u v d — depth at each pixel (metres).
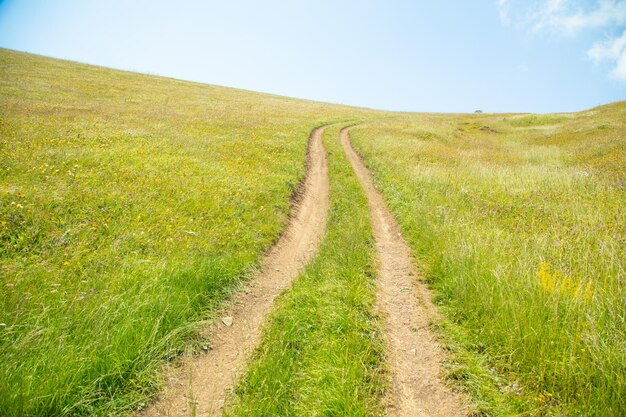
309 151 22.70
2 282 5.12
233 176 13.05
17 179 8.88
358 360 4.39
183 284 6.14
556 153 27.25
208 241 8.01
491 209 10.73
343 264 7.40
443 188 13.47
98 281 5.64
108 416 3.78
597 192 12.48
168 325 5.14
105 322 4.77
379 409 3.89
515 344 4.50
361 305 5.84
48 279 5.48
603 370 3.64
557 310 4.80
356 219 10.80
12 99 25.11
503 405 3.84
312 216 12.23
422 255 8.13
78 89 35.97
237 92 64.19
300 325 5.37
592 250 6.88
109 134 16.55
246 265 7.49
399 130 34.88
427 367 4.63
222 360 4.94
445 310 5.83
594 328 4.11
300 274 7.25
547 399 3.77
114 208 8.41
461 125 52.41
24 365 3.91
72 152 12.03
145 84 50.81
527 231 8.75
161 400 4.14
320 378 4.16
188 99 43.19
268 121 31.84
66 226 7.18
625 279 5.25
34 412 3.52
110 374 4.13
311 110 49.84
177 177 11.45
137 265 6.31
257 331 5.64
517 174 16.94
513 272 5.85
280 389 4.02
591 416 3.47
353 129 33.81
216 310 5.99
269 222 10.09
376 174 17.12
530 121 54.69
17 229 6.62
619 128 35.44
